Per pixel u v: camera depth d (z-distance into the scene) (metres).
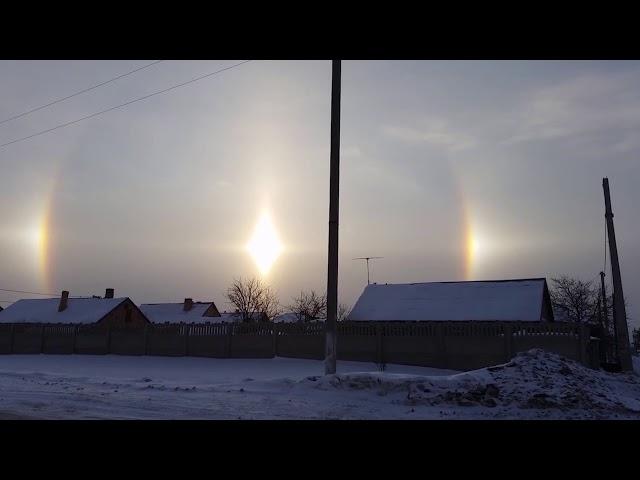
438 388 13.53
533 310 30.73
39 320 57.94
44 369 25.86
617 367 24.95
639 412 12.08
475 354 22.12
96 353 32.81
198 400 13.71
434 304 33.50
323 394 14.16
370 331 24.38
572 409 12.12
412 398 13.05
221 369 23.92
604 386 14.07
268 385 15.51
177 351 29.34
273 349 26.34
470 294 33.50
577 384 13.49
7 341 37.06
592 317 53.84
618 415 11.80
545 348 20.94
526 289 32.59
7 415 11.75
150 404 13.16
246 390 15.13
